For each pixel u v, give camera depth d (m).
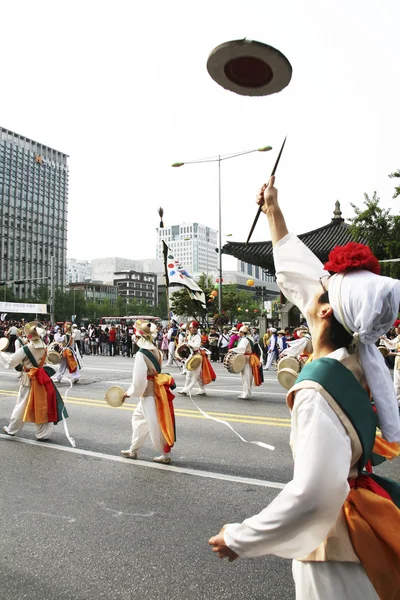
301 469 1.57
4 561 3.74
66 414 7.54
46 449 6.91
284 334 20.88
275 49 1.79
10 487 5.38
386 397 1.82
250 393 11.71
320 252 29.84
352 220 23.70
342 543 1.70
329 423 1.61
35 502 4.93
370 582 1.67
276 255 2.23
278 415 9.39
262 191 2.35
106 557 3.80
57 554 3.85
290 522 1.55
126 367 20.06
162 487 5.34
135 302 129.50
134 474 5.79
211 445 7.09
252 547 1.65
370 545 1.68
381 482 1.95
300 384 1.73
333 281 1.85
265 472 5.85
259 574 3.55
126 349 30.11
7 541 4.08
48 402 7.30
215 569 3.61
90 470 5.95
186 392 12.32
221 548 1.75
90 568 3.63
